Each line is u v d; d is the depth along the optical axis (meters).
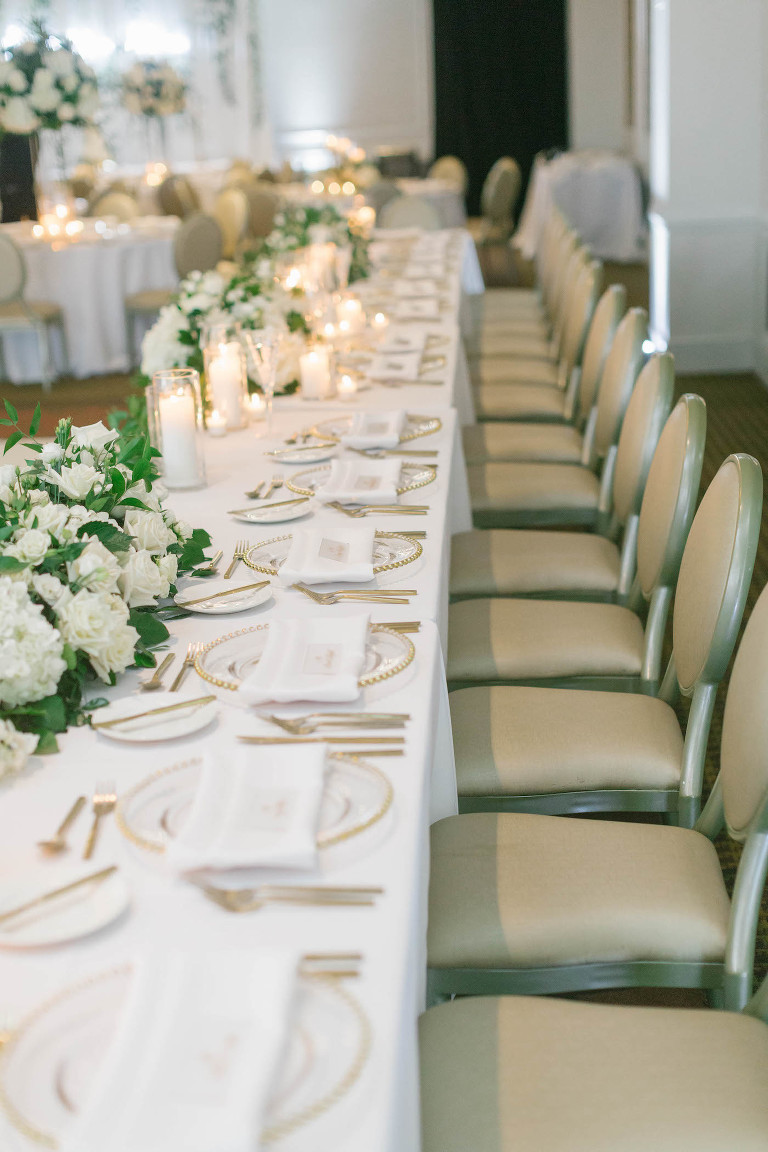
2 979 1.00
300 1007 0.92
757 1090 1.24
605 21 12.60
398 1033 0.93
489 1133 1.19
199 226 6.95
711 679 1.83
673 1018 1.35
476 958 1.53
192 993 0.90
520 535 2.92
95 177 10.30
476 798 1.92
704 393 6.21
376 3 12.78
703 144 6.27
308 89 13.07
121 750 1.39
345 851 1.16
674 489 2.15
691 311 6.57
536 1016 1.35
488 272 10.80
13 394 7.04
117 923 1.07
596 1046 1.30
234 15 12.41
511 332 5.59
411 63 12.98
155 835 1.18
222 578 1.93
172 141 12.57
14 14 11.56
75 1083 0.85
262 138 12.91
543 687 2.22
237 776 1.25
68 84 7.04
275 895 1.09
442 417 2.93
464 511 3.00
